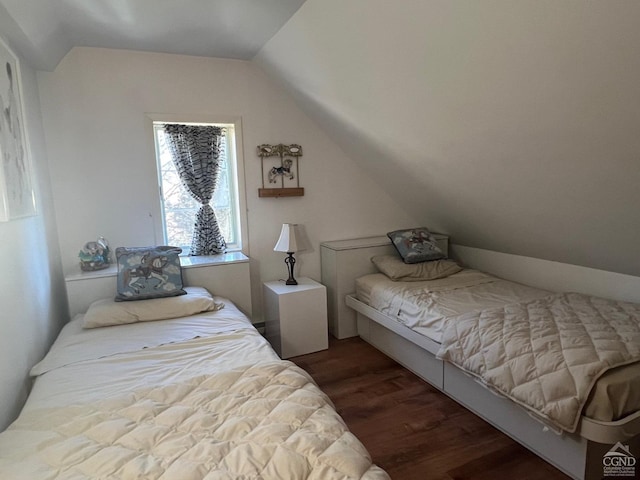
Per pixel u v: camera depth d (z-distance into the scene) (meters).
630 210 1.93
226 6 2.10
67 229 2.74
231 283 2.98
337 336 3.43
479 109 1.93
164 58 2.87
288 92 3.21
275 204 3.36
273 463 1.08
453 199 3.01
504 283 3.02
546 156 1.93
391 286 2.99
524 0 1.32
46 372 1.74
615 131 1.55
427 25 1.67
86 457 1.13
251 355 1.85
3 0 1.60
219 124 3.12
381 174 3.45
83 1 2.01
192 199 3.19
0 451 1.17
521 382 1.75
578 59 1.38
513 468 1.80
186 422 1.30
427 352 2.58
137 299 2.47
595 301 2.36
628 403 1.55
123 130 2.82
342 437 1.21
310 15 2.12
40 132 2.50
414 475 1.77
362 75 2.29
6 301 1.67
